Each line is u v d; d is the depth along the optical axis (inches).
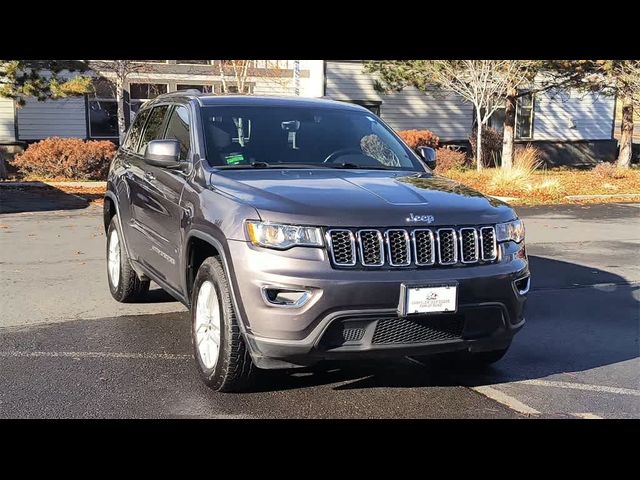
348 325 172.4
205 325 196.7
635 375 218.4
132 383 200.2
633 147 1280.8
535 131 1191.6
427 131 1013.2
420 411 185.6
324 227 172.7
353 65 1040.8
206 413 180.1
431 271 176.9
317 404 188.4
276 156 225.0
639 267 392.8
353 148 237.9
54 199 681.0
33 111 919.7
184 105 246.8
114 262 297.4
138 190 256.7
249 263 173.6
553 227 553.9
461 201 193.2
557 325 276.1
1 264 373.1
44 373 207.6
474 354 216.1
